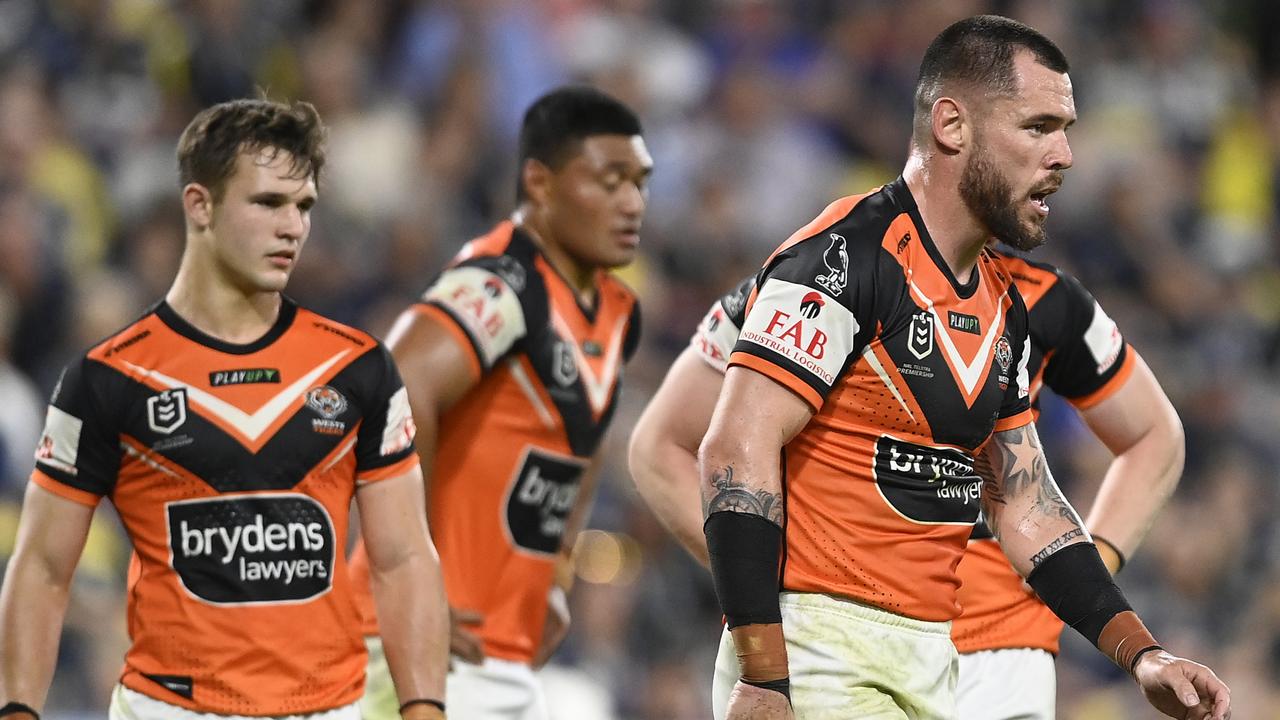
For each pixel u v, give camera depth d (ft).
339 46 141.38
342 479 48.37
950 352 45.98
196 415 46.88
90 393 46.65
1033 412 56.03
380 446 49.08
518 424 65.41
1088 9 177.68
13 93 118.93
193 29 131.54
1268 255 168.86
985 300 47.47
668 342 129.29
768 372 44.45
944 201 46.65
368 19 147.02
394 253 117.29
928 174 46.93
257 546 46.98
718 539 43.98
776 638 43.75
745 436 44.24
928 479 46.44
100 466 46.98
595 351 67.92
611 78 151.74
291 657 47.21
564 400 66.28
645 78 154.40
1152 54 177.58
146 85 129.49
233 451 46.91
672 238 137.08
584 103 67.41
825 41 166.09
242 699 46.75
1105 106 170.09
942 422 46.06
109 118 126.93
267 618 47.01
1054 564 49.67
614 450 112.37
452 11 147.02
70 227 117.29
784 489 46.57
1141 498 56.85
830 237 45.44
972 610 56.03
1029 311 54.60
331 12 146.41
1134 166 159.12
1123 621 48.55
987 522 51.70
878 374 45.47
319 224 118.52
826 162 156.66
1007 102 45.78
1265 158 178.09
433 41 145.89
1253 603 112.68
